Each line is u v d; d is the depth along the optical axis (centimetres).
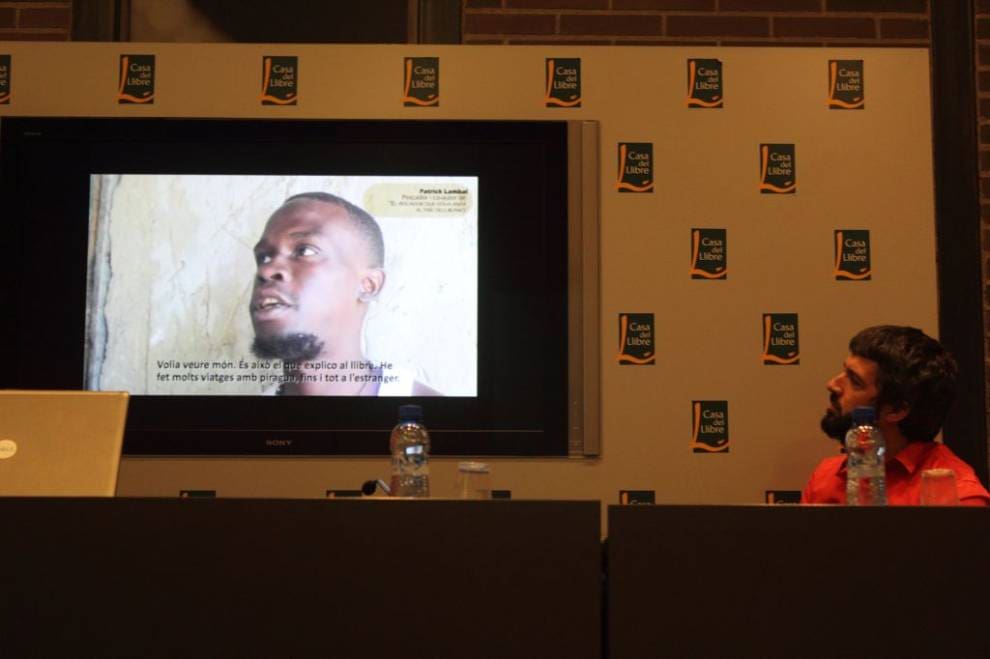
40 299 296
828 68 308
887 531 162
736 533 162
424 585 161
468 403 295
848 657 160
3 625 160
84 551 161
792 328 301
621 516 161
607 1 358
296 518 162
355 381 296
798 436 298
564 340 297
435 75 305
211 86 304
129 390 295
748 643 160
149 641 160
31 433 195
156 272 298
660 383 298
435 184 301
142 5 360
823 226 304
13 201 297
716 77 307
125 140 300
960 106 360
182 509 162
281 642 160
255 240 299
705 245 303
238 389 296
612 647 160
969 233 355
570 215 300
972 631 161
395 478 223
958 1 364
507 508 162
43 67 304
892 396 245
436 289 298
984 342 350
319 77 304
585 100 305
